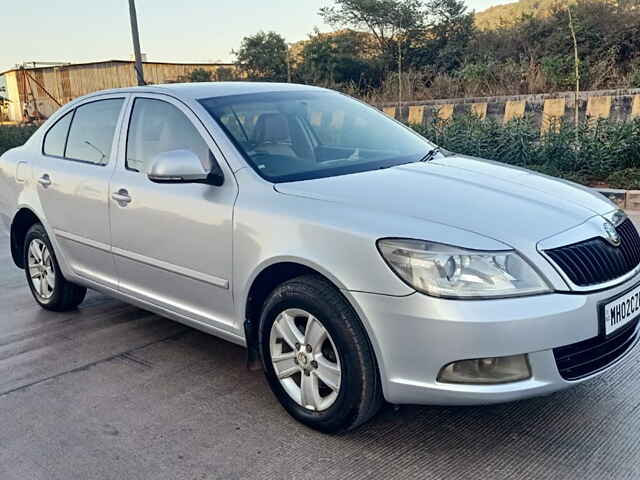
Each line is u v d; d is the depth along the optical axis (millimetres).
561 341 2684
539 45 19375
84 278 4691
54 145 4977
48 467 3020
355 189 3219
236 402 3572
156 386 3812
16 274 6555
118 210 4125
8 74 30906
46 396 3744
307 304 3057
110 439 3242
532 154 9797
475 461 2912
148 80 27688
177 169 3477
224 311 3592
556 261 2748
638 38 17922
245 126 3783
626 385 3539
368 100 17812
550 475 2785
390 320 2773
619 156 9250
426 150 4152
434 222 2846
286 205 3207
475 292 2658
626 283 2967
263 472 2902
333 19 25266
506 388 2668
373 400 2959
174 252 3771
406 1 24312
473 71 17688
